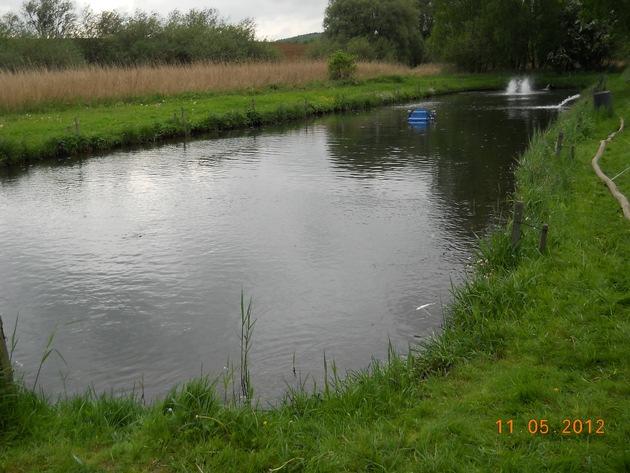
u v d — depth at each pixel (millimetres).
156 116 24125
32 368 6379
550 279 7047
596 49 48594
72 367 6402
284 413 4859
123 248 10070
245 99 29812
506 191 13297
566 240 8367
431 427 4352
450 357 5652
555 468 3832
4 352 4723
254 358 6461
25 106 24188
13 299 8133
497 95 39719
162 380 6105
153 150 20078
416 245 9891
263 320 7352
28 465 4059
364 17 63906
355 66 40688
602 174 11719
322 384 5875
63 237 10750
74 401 5059
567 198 10500
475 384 5086
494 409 4578
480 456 4004
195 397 4758
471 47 50500
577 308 6180
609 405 4461
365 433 4355
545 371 5070
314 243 10148
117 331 7188
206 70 33719
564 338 5676
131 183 15109
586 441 4066
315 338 6871
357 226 11055
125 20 44938
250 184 14727
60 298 8148
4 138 17844
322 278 8609
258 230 10945
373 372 5469
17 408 4582
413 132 23016
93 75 28234
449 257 9289
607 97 20344
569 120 18266
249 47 47469
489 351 5711
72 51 36781
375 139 21516
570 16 48969
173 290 8312
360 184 14445
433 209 12047
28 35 37281
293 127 25375
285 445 4227
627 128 17703
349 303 7758
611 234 8461
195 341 6902
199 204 12898
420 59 69250
